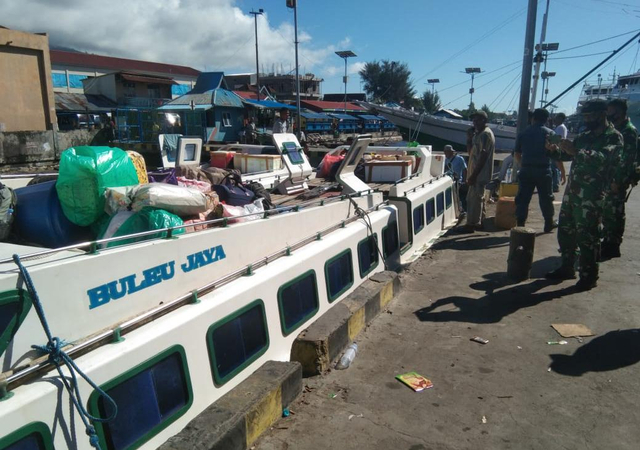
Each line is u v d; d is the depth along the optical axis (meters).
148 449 2.84
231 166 8.36
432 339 4.96
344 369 4.39
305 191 7.23
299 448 3.33
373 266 6.20
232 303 3.58
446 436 3.45
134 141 24.97
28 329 2.44
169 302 3.23
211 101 29.38
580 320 5.19
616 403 3.75
